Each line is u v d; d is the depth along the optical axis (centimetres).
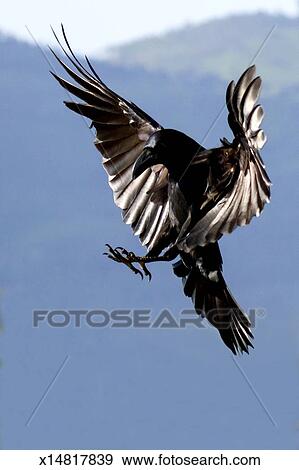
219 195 720
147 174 790
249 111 662
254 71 662
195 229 683
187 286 761
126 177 795
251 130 663
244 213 674
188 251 692
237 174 694
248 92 662
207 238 676
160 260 743
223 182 717
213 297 757
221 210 684
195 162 728
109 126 799
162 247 770
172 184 741
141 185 790
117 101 803
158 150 734
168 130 739
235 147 698
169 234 765
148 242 779
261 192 668
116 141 798
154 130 797
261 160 663
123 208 791
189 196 734
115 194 795
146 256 746
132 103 809
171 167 738
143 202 788
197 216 732
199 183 729
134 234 787
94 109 798
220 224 679
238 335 757
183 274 761
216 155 718
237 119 666
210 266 754
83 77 800
